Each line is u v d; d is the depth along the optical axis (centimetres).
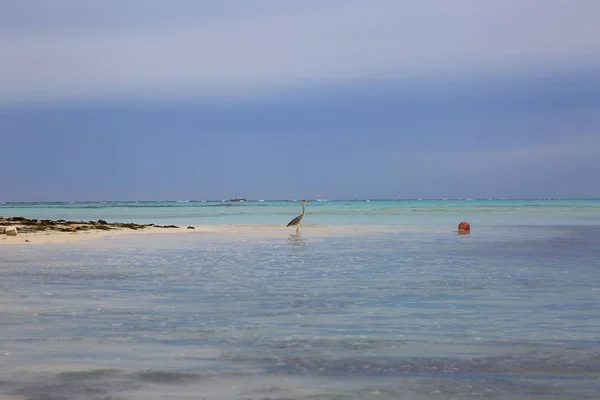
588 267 1505
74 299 1050
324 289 1161
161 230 3269
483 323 848
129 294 1106
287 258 1761
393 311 938
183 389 558
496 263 1608
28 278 1321
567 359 660
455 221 4572
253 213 7006
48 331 799
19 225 3156
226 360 658
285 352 692
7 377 593
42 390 554
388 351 696
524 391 554
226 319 880
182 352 691
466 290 1141
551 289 1150
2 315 908
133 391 552
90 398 533
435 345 723
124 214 6831
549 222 4297
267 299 1052
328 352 692
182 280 1291
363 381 584
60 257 1781
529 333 785
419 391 554
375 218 5269
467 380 587
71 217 5941
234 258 1764
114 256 1819
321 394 545
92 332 794
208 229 3438
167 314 917
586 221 4434
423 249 2067
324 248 2119
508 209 8125
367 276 1349
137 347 713
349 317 892
